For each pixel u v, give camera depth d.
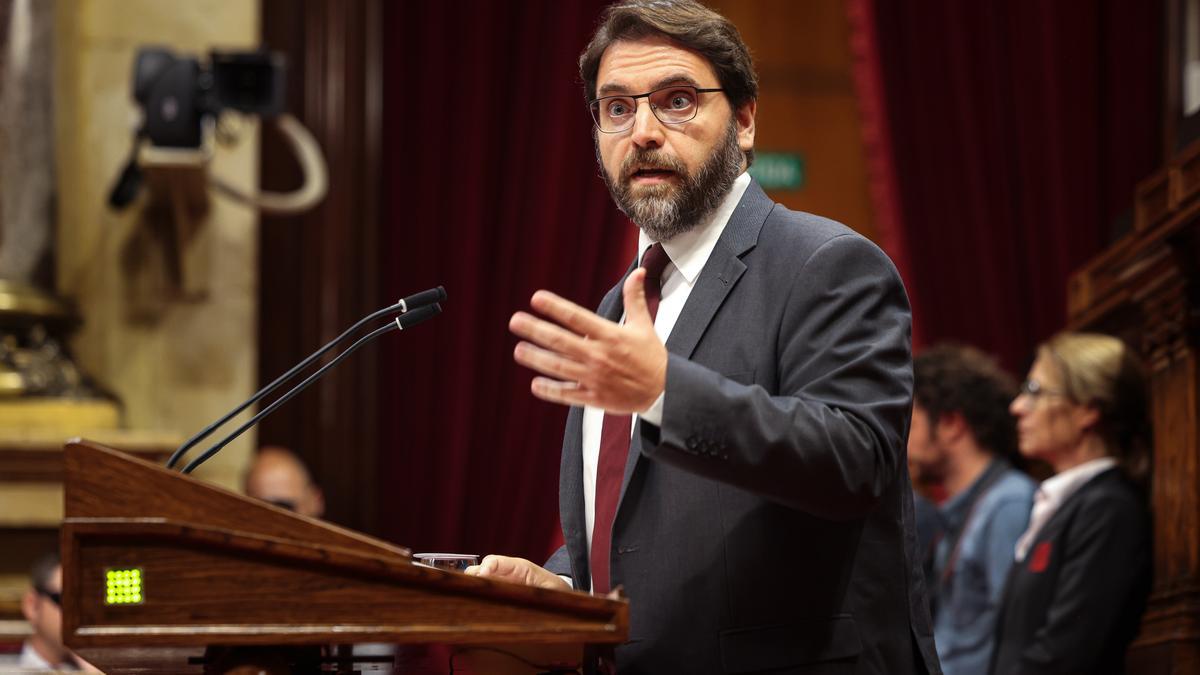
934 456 11.12
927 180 15.97
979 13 16.14
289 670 3.93
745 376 4.88
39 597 10.23
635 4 5.30
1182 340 8.62
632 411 4.15
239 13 14.12
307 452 14.30
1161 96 16.12
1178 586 8.50
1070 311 10.91
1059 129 15.98
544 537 14.70
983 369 11.22
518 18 15.34
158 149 12.38
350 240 14.62
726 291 5.05
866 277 4.84
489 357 14.90
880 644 4.79
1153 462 9.34
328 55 14.70
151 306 13.77
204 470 13.73
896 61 16.14
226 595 3.63
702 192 5.15
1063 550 9.30
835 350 4.68
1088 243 15.88
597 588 5.10
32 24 13.15
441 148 15.07
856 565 4.82
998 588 10.20
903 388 4.64
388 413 14.66
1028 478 10.82
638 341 4.08
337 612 3.66
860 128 16.64
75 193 13.76
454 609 3.71
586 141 15.32
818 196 16.53
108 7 13.91
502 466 14.73
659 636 4.79
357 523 14.33
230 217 13.98
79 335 13.67
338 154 14.65
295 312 14.45
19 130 13.05
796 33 16.72
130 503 3.64
